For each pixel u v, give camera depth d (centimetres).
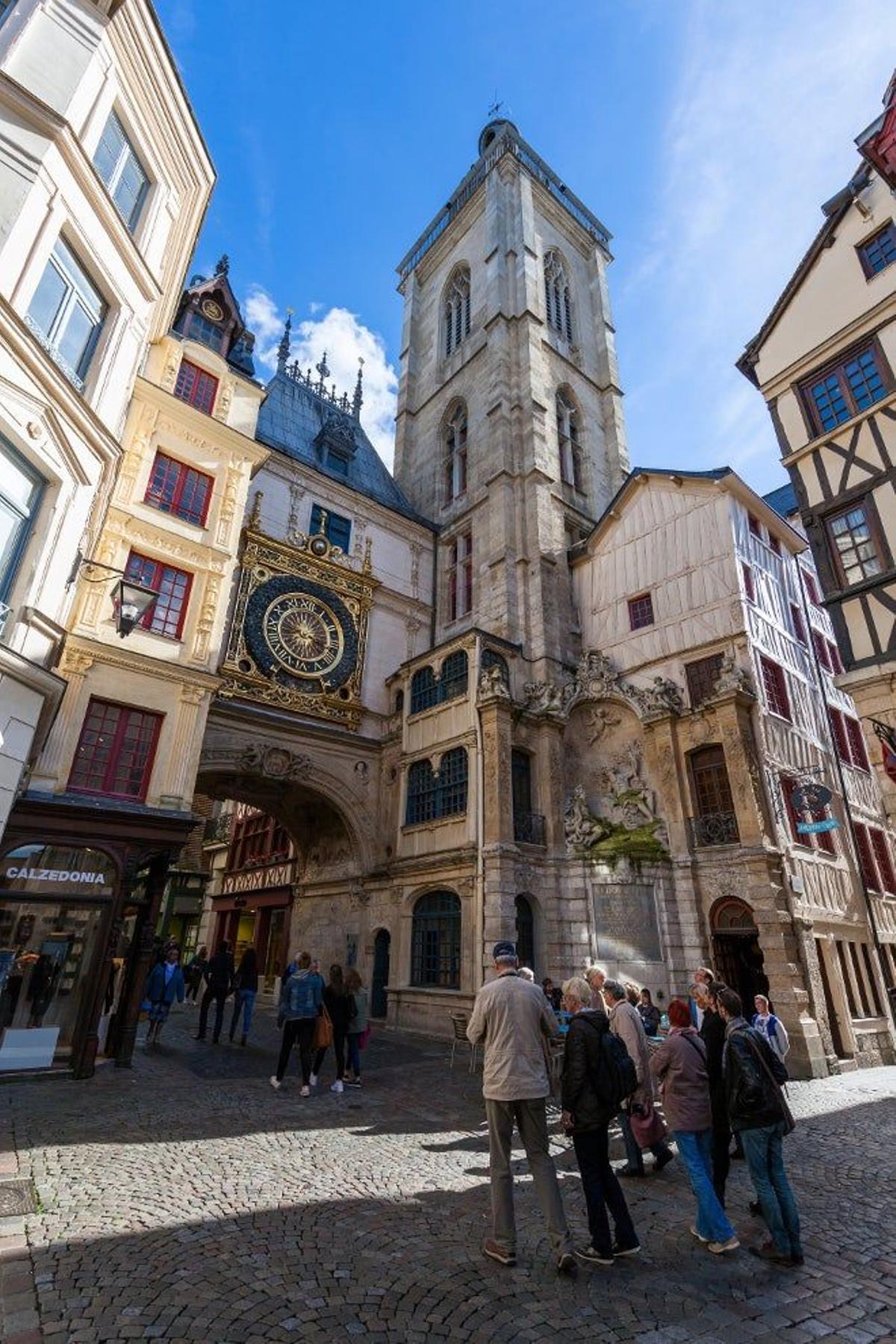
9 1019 1030
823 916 1560
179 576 1602
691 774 1706
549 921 1709
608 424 3178
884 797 1246
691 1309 394
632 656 2025
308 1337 353
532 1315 383
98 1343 340
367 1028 1087
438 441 3156
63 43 1035
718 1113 578
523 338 2839
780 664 1828
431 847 1891
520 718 1920
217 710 1902
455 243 3738
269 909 2641
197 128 1345
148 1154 657
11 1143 670
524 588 2316
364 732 2231
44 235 968
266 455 1850
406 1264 443
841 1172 677
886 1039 1552
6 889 1086
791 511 2581
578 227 3716
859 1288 425
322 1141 732
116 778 1340
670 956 1534
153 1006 1367
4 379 890
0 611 880
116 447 1109
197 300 2009
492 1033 483
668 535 2048
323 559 2273
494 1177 462
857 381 1450
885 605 1301
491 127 4112
